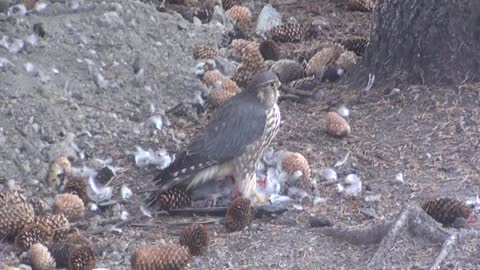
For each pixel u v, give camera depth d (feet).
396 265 32.01
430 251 32.53
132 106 44.60
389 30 45.32
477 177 37.91
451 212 34.37
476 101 42.83
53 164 38.42
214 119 36.42
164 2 55.83
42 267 32.37
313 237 34.27
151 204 36.58
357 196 37.17
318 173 38.81
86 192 37.17
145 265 32.12
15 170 38.70
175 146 41.75
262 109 36.27
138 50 48.24
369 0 56.44
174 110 44.50
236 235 34.63
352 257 32.94
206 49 49.32
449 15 43.88
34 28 47.78
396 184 37.83
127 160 40.37
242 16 54.80
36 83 43.80
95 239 34.63
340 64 47.50
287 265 32.55
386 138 41.29
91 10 50.42
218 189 37.19
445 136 40.88
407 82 44.75
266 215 36.11
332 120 41.50
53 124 41.81
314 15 56.24
